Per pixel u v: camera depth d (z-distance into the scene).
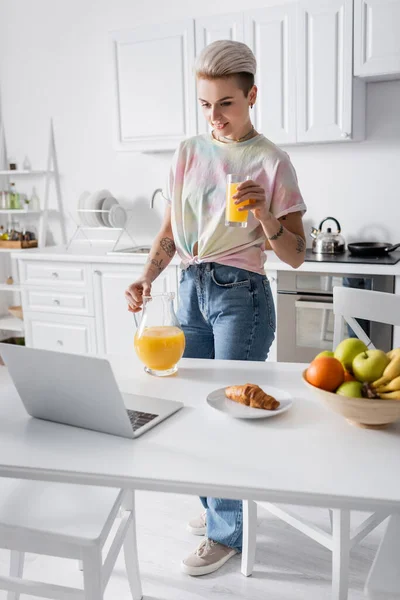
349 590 1.73
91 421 1.09
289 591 1.76
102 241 4.12
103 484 0.93
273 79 3.04
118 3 3.79
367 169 3.29
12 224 4.39
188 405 1.21
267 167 1.61
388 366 1.03
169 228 1.80
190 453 1.00
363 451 0.99
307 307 2.89
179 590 1.78
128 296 1.70
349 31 2.83
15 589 1.35
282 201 1.60
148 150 3.45
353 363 1.07
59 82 4.09
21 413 1.20
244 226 1.48
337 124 2.96
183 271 1.78
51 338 3.75
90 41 3.93
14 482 1.47
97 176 4.07
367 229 3.34
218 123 1.56
